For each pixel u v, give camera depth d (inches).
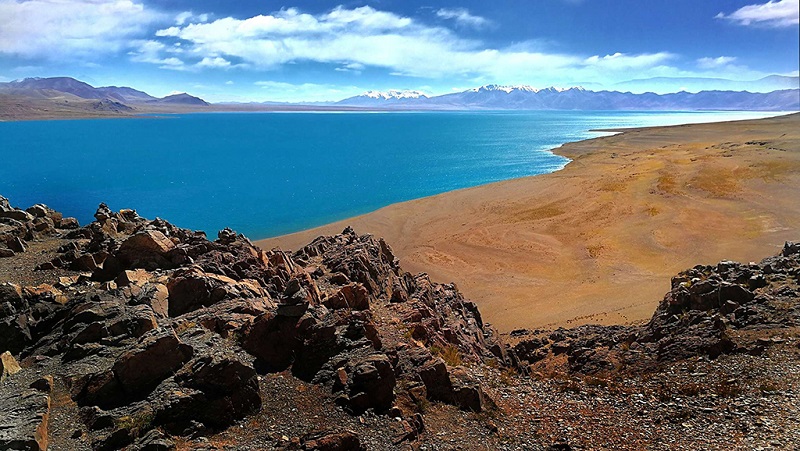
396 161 5580.7
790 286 1115.9
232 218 3115.2
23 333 755.4
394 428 621.0
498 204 3147.1
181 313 852.0
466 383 762.2
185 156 6166.3
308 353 718.5
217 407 589.0
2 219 1284.4
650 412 764.6
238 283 943.0
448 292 1507.1
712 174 3454.7
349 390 653.9
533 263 2180.1
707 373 863.7
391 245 2479.1
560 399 839.7
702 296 1126.4
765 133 6131.9
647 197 3070.9
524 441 679.1
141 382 618.8
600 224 2640.3
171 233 1316.4
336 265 1262.3
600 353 1127.0
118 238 1232.8
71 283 957.8
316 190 3944.4
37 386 617.0
